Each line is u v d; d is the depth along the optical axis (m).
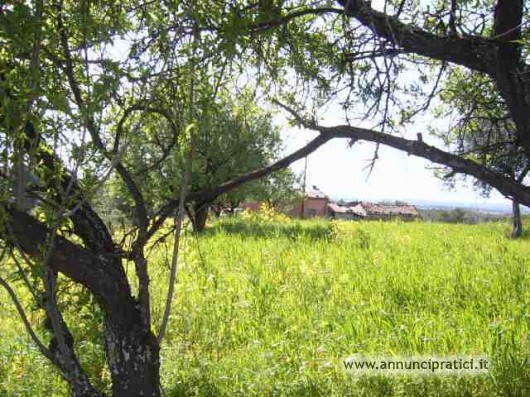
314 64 4.72
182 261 8.28
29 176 3.45
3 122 2.97
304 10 4.30
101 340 5.18
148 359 4.00
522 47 4.14
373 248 12.31
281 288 8.35
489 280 8.35
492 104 5.55
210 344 6.26
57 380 4.99
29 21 2.92
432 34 4.51
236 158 10.76
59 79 3.20
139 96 3.62
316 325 6.51
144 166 4.13
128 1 3.64
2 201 3.15
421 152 4.28
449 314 6.79
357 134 4.37
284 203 33.47
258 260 10.29
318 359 5.31
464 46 4.43
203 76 3.43
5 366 5.28
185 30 3.48
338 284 8.35
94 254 3.83
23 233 3.38
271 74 4.59
